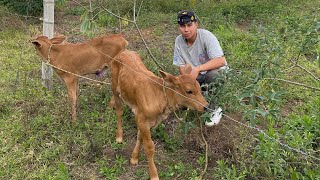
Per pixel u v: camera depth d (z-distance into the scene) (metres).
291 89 2.06
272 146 1.49
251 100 1.38
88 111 1.93
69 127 1.76
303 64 2.31
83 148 1.63
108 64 1.96
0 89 2.10
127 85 1.51
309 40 1.54
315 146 1.61
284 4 3.51
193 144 1.67
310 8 3.38
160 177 1.50
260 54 1.84
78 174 1.51
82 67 1.90
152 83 1.43
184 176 1.49
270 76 1.59
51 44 1.86
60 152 1.62
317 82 2.09
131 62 1.58
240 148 1.53
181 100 1.40
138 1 3.55
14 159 1.57
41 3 3.33
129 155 1.63
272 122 1.74
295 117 1.79
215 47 1.71
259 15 3.22
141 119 1.44
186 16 1.66
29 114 1.86
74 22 3.30
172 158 1.60
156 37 2.94
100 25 3.18
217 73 1.73
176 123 1.79
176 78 1.38
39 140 1.69
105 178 1.50
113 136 1.74
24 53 2.61
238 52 2.45
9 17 3.09
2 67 2.38
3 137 1.71
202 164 1.55
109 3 3.52
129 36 2.95
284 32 1.83
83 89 2.13
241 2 3.61
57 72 1.87
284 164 1.45
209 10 3.39
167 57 2.31
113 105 1.90
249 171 1.45
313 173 1.37
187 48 1.78
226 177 1.43
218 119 1.65
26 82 2.12
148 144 1.44
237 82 1.63
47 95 2.00
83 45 1.90
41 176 1.48
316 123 1.69
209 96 1.63
